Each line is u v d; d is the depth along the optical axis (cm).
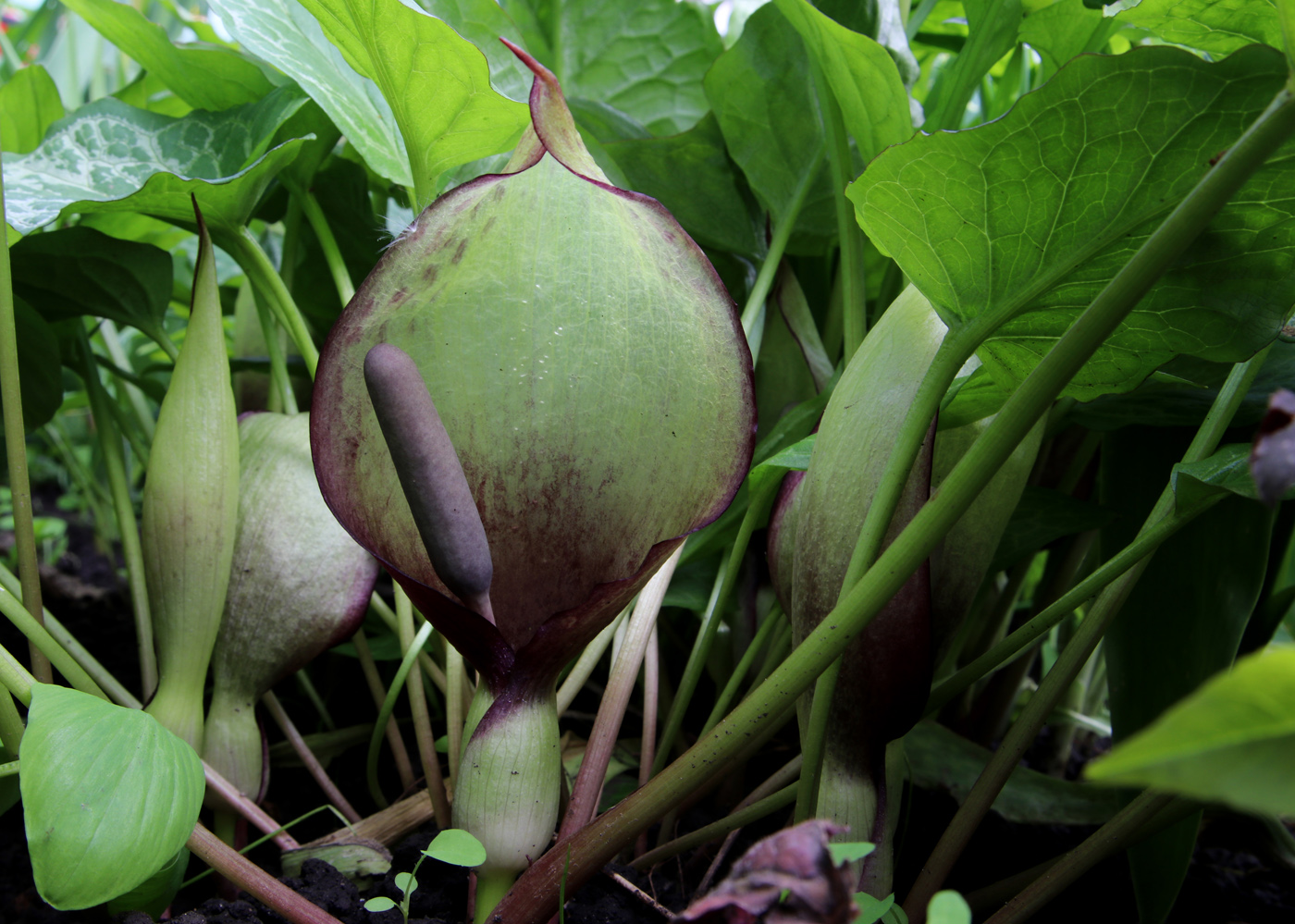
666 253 23
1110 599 25
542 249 23
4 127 40
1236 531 26
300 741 32
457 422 24
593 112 40
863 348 24
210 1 29
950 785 34
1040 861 33
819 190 36
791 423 32
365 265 41
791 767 29
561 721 37
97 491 62
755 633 35
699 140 37
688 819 32
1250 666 10
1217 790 10
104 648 48
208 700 39
